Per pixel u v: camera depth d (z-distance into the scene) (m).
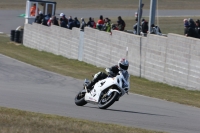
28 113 35.69
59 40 121.12
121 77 42.97
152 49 86.75
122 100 56.06
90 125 32.31
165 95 67.38
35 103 45.56
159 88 78.31
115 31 97.81
